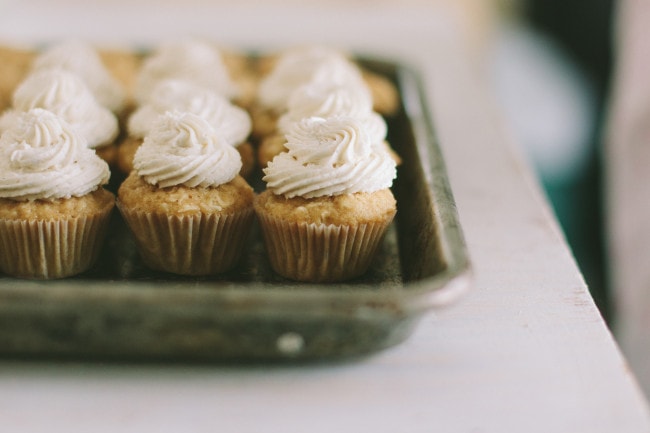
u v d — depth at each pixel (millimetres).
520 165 651
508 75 1143
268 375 438
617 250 776
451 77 830
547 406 427
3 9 962
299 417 418
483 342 460
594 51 1163
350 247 505
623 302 759
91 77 636
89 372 437
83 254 514
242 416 417
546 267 523
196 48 675
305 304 408
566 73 1156
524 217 578
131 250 541
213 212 502
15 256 506
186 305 409
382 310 409
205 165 506
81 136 515
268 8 1159
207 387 431
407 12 1083
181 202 501
